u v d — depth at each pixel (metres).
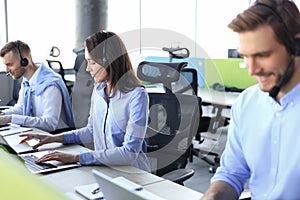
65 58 5.29
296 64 0.95
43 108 2.68
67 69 4.62
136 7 6.01
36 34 5.25
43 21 5.27
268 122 1.12
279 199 1.09
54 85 2.66
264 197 1.13
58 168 1.62
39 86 2.69
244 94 1.22
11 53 2.68
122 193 0.97
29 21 5.20
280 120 1.08
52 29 5.31
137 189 1.00
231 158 1.27
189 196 1.34
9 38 5.13
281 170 1.08
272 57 0.92
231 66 3.99
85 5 5.26
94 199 1.28
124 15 5.89
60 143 2.07
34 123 2.56
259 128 1.14
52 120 2.59
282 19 0.89
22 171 0.50
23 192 0.42
